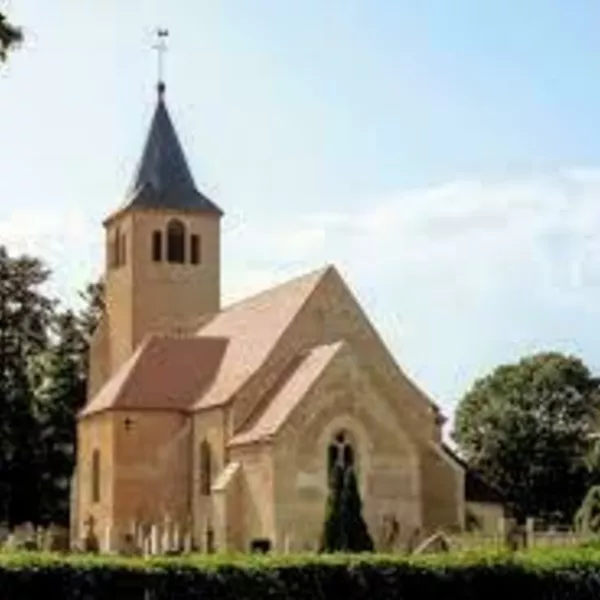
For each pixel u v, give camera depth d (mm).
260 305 82625
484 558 37281
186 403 78500
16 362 101000
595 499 63656
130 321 92875
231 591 35312
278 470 66250
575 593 37500
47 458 104812
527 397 114562
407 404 74062
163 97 97062
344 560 36375
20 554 34906
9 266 102062
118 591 34562
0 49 31672
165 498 77188
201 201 94688
